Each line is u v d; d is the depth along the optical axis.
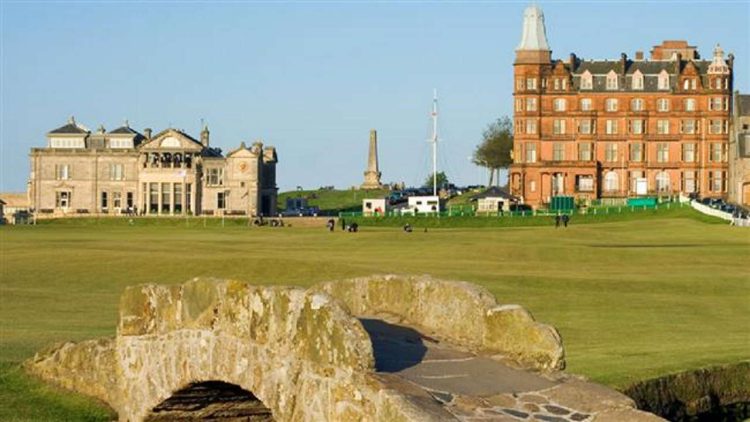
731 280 84.25
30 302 69.38
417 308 28.23
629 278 84.88
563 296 72.94
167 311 28.39
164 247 119.25
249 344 24.86
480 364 25.00
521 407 22.56
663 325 58.53
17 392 33.69
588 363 41.59
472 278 82.69
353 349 21.75
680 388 39.19
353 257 106.50
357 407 21.39
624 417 22.38
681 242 134.00
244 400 28.95
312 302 22.78
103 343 32.69
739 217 181.62
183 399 28.64
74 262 95.25
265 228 192.88
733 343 49.62
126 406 30.52
